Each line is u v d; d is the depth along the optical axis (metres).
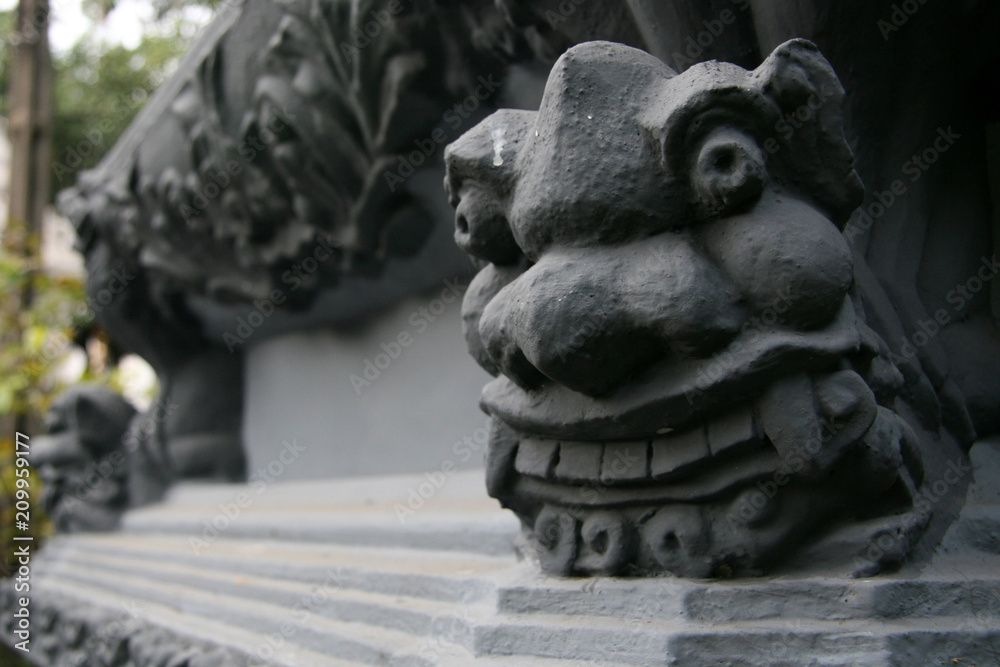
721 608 1.13
